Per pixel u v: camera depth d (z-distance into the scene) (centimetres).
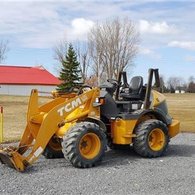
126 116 968
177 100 5912
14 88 7331
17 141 1316
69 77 5594
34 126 891
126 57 5897
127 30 5944
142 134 977
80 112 923
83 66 6234
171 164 924
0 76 7369
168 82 11169
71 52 5688
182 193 683
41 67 8081
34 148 843
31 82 7481
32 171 838
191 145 1238
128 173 828
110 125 983
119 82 1079
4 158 849
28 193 681
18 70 7750
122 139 966
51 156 975
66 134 868
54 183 745
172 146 1209
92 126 884
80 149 866
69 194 677
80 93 966
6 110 3044
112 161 951
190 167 891
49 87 7675
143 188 715
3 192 687
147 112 1019
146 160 968
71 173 823
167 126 1060
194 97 7375
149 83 1023
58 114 877
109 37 5900
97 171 844
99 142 894
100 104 952
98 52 5953
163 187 721
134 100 1049
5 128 1744
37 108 904
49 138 862
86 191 695
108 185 734
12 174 809
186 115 2677
